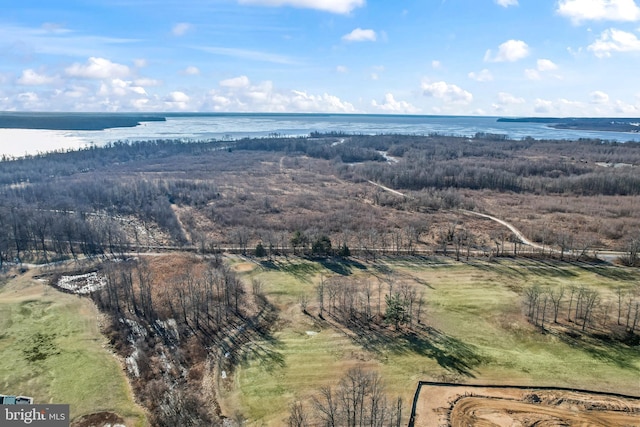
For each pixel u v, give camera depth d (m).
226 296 103.94
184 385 78.19
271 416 69.12
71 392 76.25
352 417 66.50
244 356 84.56
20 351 87.06
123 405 73.56
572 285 110.56
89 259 131.88
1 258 128.62
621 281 112.56
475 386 74.25
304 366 80.88
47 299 107.00
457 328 93.00
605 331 90.31
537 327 92.56
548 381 75.56
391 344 87.12
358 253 134.12
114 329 94.69
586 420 66.56
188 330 93.94
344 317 97.56
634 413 68.12
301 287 111.94
